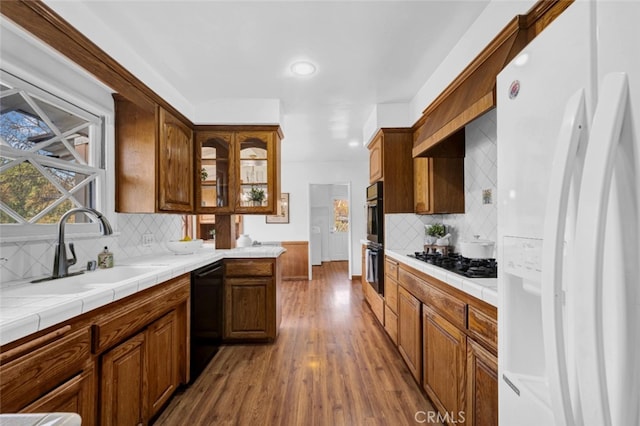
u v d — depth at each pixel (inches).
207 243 183.0
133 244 100.7
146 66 89.0
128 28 73.2
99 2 64.2
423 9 67.4
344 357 104.3
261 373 93.9
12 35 61.4
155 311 67.7
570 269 25.7
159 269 76.3
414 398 80.4
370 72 96.3
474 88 66.4
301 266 237.1
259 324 115.3
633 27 20.9
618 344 21.5
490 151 91.3
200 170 123.0
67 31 62.7
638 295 20.6
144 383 64.1
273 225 240.1
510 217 35.0
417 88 108.7
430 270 72.4
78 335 46.1
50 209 72.4
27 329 37.5
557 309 25.0
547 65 29.1
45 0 57.4
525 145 32.2
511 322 36.2
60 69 72.6
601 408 21.3
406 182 125.7
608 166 21.4
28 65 64.6
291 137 171.2
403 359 97.3
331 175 240.1
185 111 114.0
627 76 21.4
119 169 92.4
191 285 87.4
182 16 68.9
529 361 35.6
